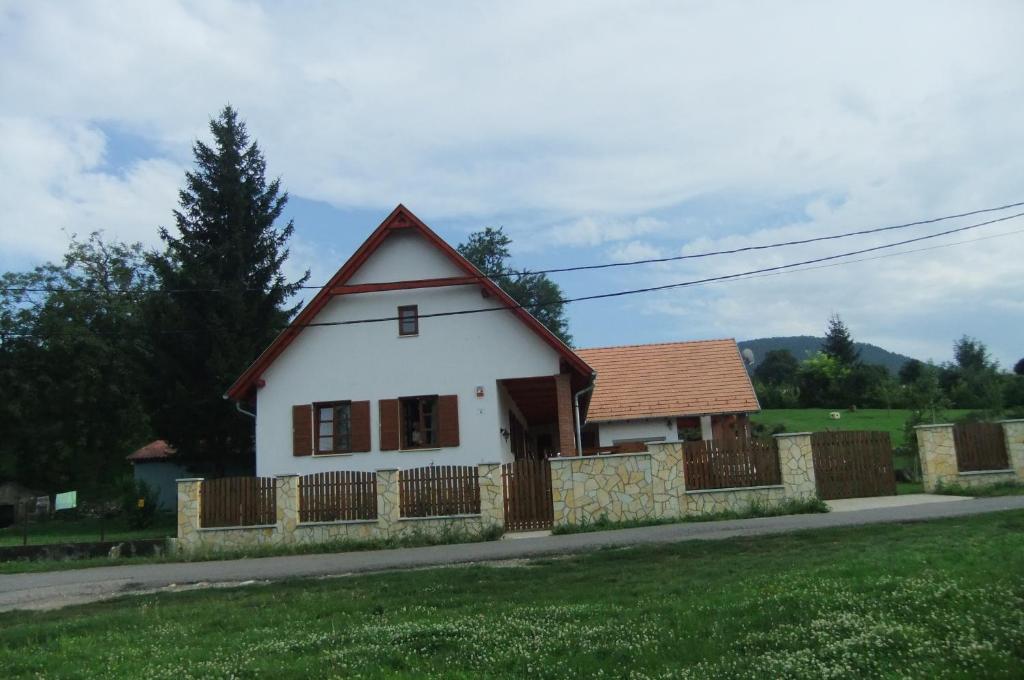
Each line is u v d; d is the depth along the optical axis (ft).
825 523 56.13
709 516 66.54
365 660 26.14
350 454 83.25
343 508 70.38
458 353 84.07
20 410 134.21
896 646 22.98
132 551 71.77
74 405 136.77
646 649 24.86
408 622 32.01
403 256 86.58
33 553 72.28
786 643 24.31
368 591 41.98
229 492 71.77
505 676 23.63
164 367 105.40
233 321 107.45
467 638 27.96
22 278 143.02
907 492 77.15
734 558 43.70
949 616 24.97
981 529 45.11
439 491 68.95
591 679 22.89
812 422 168.25
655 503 67.82
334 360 85.20
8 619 41.91
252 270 112.98
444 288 85.51
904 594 28.43
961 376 187.11
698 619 28.02
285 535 69.97
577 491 67.87
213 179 111.65
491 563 51.55
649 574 40.55
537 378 83.87
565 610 31.50
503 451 86.58
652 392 116.57
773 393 206.80
